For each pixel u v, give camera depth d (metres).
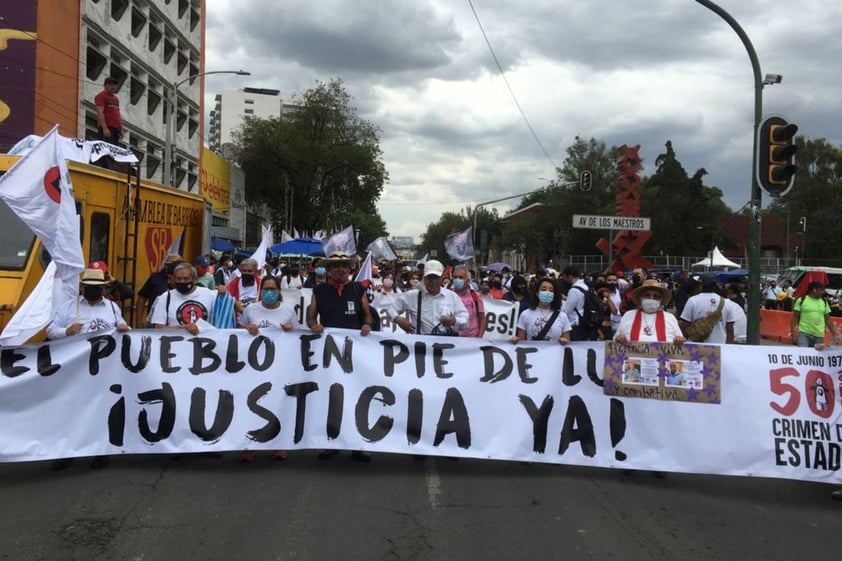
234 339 6.19
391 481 5.76
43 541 4.36
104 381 5.94
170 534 4.50
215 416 6.07
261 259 12.23
